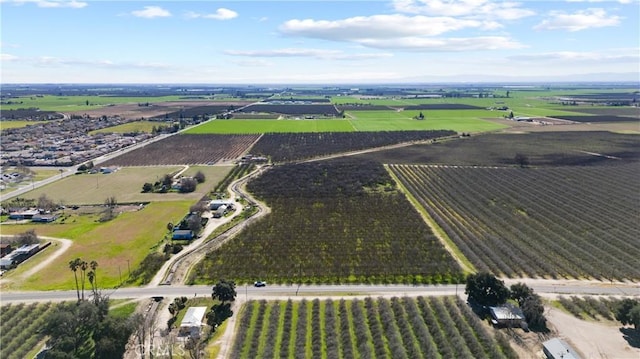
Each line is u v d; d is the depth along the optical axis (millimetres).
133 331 79000
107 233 128875
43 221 139000
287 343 76812
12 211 147500
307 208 147875
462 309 86938
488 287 86750
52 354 70812
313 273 103062
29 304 90312
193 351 74375
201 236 126000
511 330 80250
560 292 93250
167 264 108000
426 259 109375
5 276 102375
